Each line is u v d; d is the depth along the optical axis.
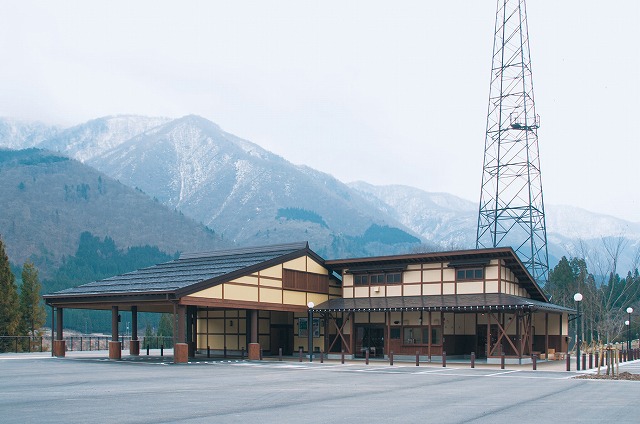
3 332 51.72
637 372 33.00
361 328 45.50
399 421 14.82
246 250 48.31
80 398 18.97
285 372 30.31
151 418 14.95
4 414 15.54
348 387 23.08
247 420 14.75
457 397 20.02
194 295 36.78
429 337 40.09
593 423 14.72
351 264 46.03
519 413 16.33
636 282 68.94
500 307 37.66
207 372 29.91
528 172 60.16
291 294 43.72
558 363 40.69
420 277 43.38
